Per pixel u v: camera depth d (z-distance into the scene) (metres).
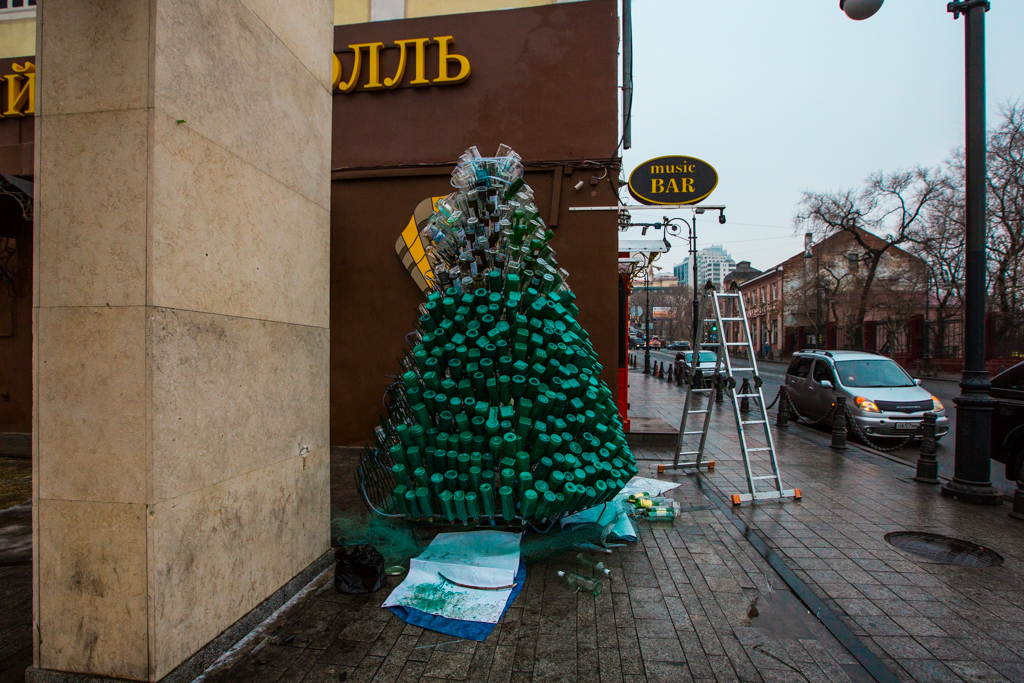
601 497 3.78
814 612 3.12
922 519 4.80
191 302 2.49
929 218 30.27
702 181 7.28
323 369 3.70
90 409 2.33
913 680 2.51
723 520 4.75
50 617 2.38
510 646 2.74
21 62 7.70
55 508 2.37
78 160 2.35
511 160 4.08
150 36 2.29
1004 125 24.72
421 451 3.67
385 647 2.72
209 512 2.59
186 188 2.46
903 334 35.28
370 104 7.48
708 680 2.48
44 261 2.39
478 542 3.62
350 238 7.48
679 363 21.88
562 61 7.16
